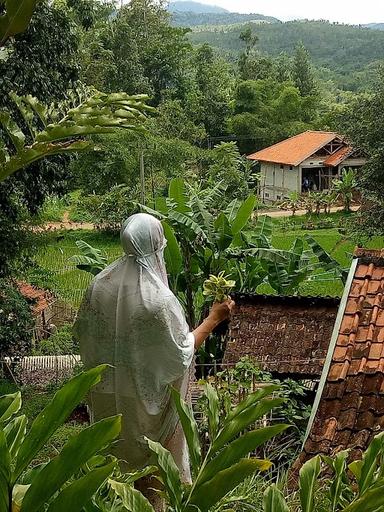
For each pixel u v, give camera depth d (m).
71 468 1.74
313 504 2.51
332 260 14.52
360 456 4.98
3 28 2.51
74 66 13.79
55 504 1.72
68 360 16.16
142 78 45.50
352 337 5.79
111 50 44.25
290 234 34.25
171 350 3.46
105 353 3.53
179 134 39.66
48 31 13.20
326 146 43.81
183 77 51.66
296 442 6.59
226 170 34.19
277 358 10.88
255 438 2.14
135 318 3.43
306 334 11.23
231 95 53.41
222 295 3.87
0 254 14.59
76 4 21.02
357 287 6.20
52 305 20.52
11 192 13.49
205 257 14.34
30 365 16.17
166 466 2.36
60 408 1.79
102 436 1.73
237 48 147.38
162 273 3.63
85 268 14.61
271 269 14.34
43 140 2.80
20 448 1.78
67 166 14.52
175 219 13.95
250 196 14.19
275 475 5.35
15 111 12.05
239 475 2.09
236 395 6.41
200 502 2.12
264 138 48.91
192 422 2.49
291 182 43.97
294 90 50.91
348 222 25.19
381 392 5.39
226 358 11.00
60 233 20.73
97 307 3.53
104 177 34.16
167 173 34.06
